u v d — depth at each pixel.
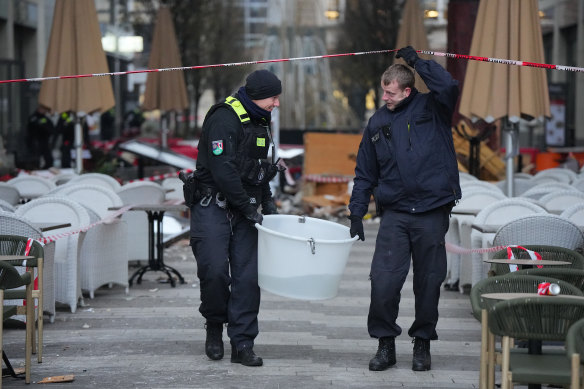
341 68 73.12
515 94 20.25
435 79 11.38
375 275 11.87
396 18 60.12
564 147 46.38
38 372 11.88
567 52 60.22
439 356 12.93
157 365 12.27
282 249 11.30
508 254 12.16
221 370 12.00
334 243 11.21
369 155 12.03
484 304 9.33
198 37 66.00
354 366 12.27
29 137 40.03
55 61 25.72
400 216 11.77
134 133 59.44
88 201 19.50
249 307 12.25
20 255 12.02
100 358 12.68
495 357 8.87
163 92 36.19
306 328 14.87
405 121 11.68
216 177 11.63
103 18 65.50
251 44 92.06
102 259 17.67
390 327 12.04
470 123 31.17
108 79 26.19
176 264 22.28
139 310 16.38
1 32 52.81
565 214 15.29
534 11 20.64
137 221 21.38
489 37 20.55
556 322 8.19
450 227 19.08
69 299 16.03
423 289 11.85
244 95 11.93
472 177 23.86
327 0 82.31
